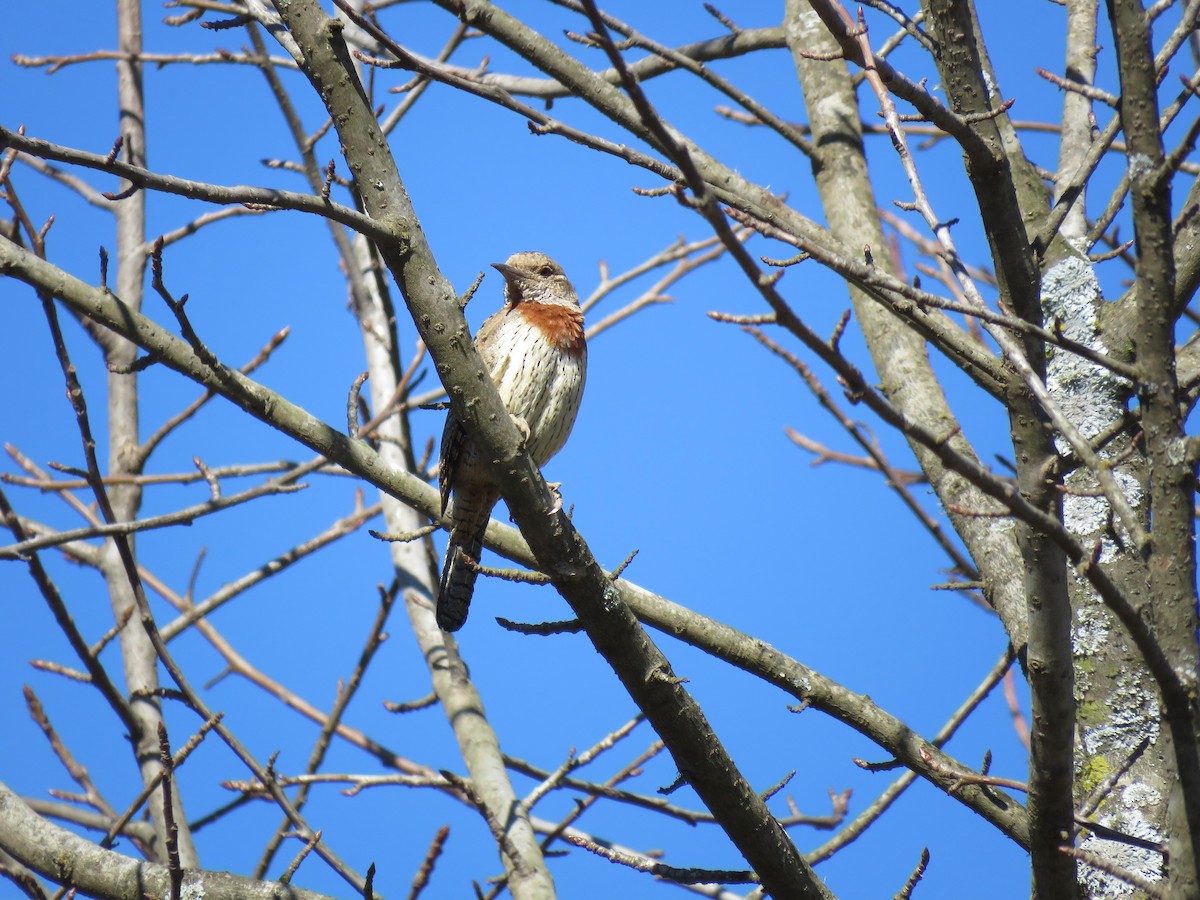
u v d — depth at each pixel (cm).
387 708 1315
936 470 1034
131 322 956
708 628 967
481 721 1264
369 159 792
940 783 899
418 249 791
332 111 796
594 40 566
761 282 554
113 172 689
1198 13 775
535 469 808
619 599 823
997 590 943
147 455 1364
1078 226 1012
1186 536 655
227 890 882
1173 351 668
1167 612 653
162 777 823
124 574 1411
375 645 1265
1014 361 652
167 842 812
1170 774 846
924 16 814
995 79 1080
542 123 849
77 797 1252
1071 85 857
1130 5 676
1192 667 641
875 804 1061
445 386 802
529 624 841
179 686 1091
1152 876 810
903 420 582
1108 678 884
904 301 737
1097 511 918
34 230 1039
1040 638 690
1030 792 722
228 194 720
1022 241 735
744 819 845
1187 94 768
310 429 1039
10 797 930
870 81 759
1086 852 669
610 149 861
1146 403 669
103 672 1216
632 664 826
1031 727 710
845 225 1193
